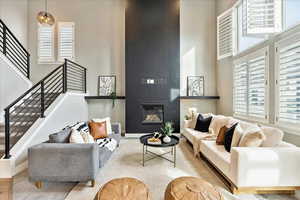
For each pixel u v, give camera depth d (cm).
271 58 321
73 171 238
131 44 543
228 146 283
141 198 169
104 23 588
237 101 449
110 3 588
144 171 293
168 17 544
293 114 272
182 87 585
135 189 178
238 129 278
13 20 529
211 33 588
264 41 341
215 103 587
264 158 213
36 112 387
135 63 543
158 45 544
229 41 486
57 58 588
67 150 237
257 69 362
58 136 264
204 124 436
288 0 289
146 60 543
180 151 403
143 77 543
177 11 546
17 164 288
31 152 237
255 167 214
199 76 585
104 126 396
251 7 319
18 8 546
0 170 271
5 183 254
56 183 254
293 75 270
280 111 296
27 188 240
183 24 588
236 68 453
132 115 545
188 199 167
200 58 588
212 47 588
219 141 316
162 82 545
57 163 237
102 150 297
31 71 586
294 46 267
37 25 587
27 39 584
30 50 586
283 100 290
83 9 588
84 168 238
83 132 298
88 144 247
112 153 354
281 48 293
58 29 585
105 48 588
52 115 373
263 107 343
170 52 545
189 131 437
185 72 584
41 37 587
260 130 245
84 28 588
